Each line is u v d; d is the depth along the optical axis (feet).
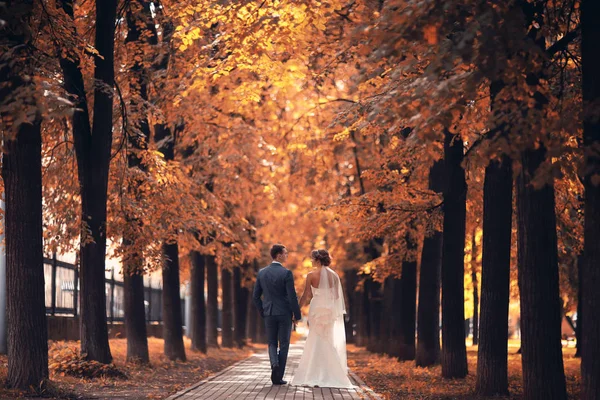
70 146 59.72
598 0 30.09
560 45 35.55
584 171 26.66
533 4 34.58
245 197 89.66
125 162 59.98
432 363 66.74
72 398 38.47
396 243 74.64
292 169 98.94
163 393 42.98
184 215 67.67
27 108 27.76
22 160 37.88
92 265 51.93
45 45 40.37
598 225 29.22
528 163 34.47
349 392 43.42
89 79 52.19
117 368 51.85
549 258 35.35
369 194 64.39
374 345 107.14
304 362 47.32
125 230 58.54
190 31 46.96
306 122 83.35
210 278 111.24
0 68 32.91
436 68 26.91
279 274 47.09
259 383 48.88
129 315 65.31
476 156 27.55
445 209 55.83
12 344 38.14
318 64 59.36
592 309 29.40
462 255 55.62
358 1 47.01
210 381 50.49
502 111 28.35
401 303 85.71
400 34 26.71
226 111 75.10
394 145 57.41
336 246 115.03
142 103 58.95
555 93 43.24
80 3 54.29
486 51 26.25
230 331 119.44
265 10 42.29
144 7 63.21
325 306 47.37
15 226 38.01
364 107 48.73
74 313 85.05
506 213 43.83
